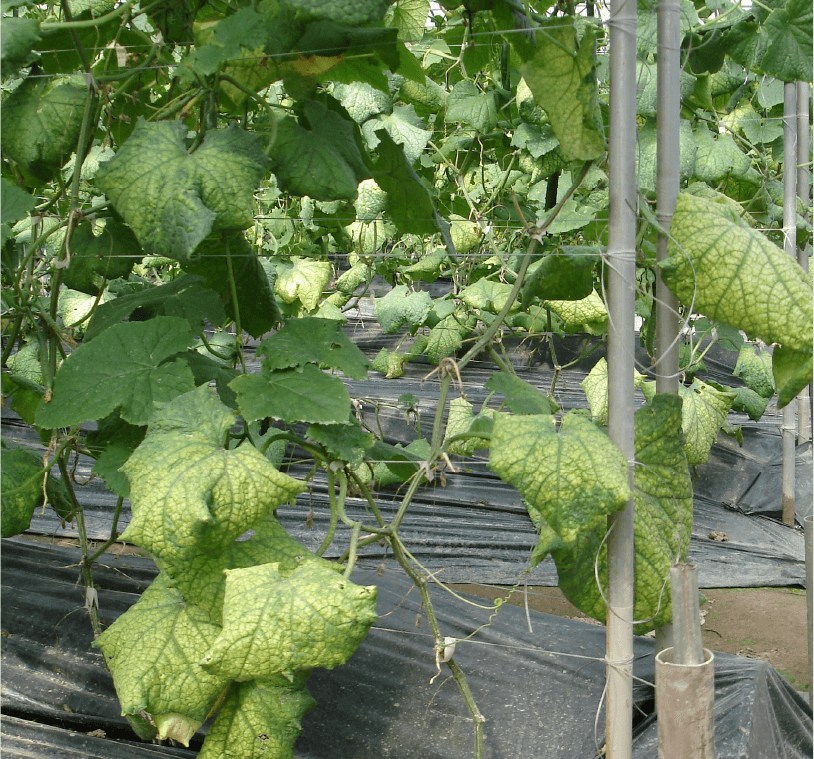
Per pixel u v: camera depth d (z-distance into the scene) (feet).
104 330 5.03
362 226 10.57
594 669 7.20
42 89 5.02
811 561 5.97
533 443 4.21
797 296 4.16
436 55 9.60
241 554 4.49
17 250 7.20
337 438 4.57
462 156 11.09
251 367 19.79
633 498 4.70
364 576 9.73
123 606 8.28
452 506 14.14
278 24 4.72
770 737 6.59
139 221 4.21
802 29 5.65
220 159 4.28
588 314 9.46
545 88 4.55
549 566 12.21
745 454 15.61
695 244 4.42
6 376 6.63
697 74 7.86
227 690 4.61
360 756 6.42
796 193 10.59
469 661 7.36
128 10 4.78
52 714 6.95
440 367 5.02
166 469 4.05
